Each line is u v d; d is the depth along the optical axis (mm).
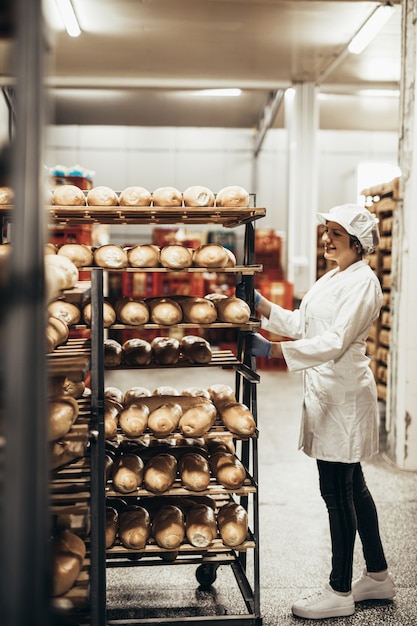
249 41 8055
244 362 2670
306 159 9859
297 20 7273
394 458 4910
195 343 2680
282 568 3096
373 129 13641
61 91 10562
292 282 9977
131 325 2523
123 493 2441
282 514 3832
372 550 2744
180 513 2543
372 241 2600
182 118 12562
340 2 6680
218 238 11258
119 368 2609
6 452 977
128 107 11664
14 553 964
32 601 968
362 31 7348
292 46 8242
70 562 1867
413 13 4684
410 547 3344
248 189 13953
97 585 2016
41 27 1021
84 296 1882
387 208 6152
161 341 2699
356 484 2713
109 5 6836
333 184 13953
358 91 10234
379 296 2602
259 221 13812
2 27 1130
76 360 1978
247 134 13883
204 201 2523
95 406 2129
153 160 13820
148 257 2508
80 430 2010
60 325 2283
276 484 4379
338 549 2607
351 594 2666
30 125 1012
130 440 2625
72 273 1907
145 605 2697
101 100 11211
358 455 2557
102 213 2590
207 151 13891
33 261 999
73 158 13703
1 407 1047
